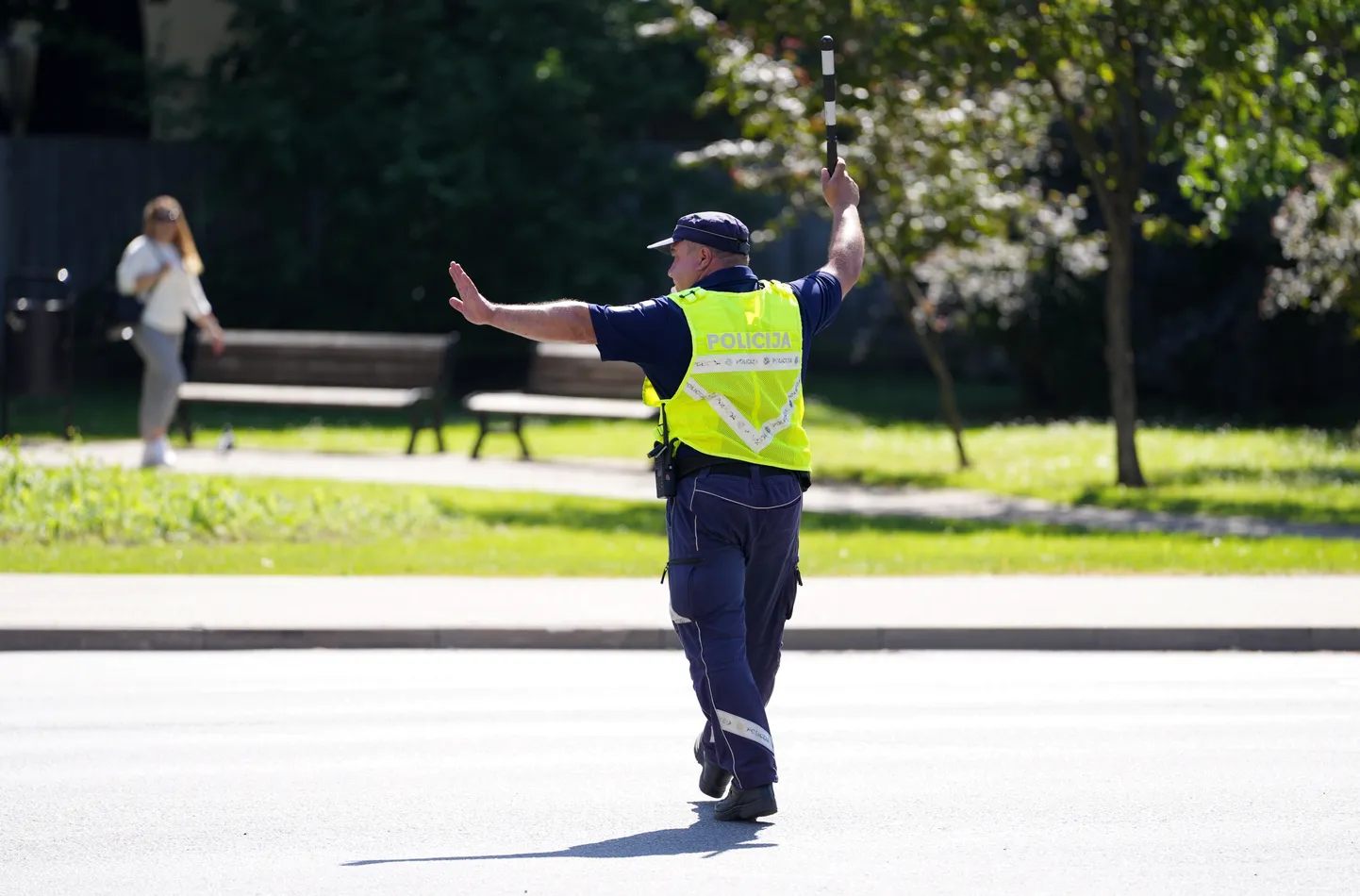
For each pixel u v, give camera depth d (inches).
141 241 2306.8
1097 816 900.0
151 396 2313.0
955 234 2687.0
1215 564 1760.6
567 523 2016.5
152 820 885.8
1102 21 2367.1
